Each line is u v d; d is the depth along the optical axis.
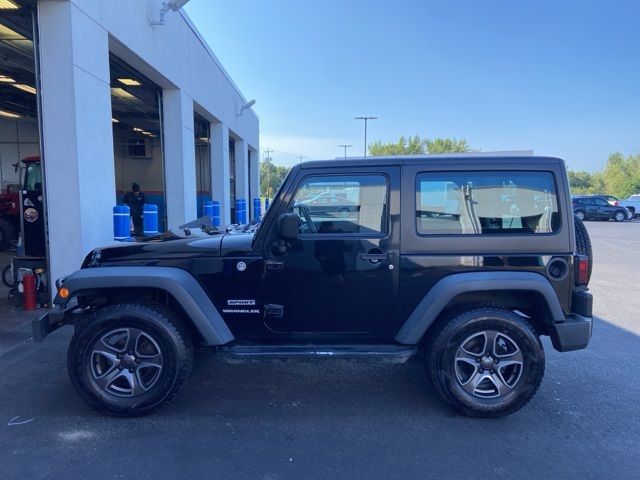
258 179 27.39
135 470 3.06
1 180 18.95
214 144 16.66
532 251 3.77
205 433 3.54
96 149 7.37
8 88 14.15
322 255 3.80
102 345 3.71
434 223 3.82
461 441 3.44
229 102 17.80
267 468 3.09
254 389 4.38
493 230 3.81
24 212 7.34
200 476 3.00
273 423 3.71
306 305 3.85
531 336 3.66
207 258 3.82
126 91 12.61
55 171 6.84
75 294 3.80
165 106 11.66
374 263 3.79
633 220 33.09
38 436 3.47
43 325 3.84
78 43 6.86
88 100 7.14
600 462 3.17
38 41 6.75
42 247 7.39
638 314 7.27
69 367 3.70
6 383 4.43
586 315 3.75
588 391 4.34
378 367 4.98
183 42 11.80
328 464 3.14
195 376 4.69
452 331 3.67
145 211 7.80
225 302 3.85
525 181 3.82
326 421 3.75
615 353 5.42
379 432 3.57
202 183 23.89
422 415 3.86
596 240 18.52
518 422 3.73
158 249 3.88
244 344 3.93
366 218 3.83
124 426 3.63
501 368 3.72
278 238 3.80
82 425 3.64
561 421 3.75
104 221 7.59
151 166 23.28
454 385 3.70
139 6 9.03
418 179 3.82
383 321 3.87
